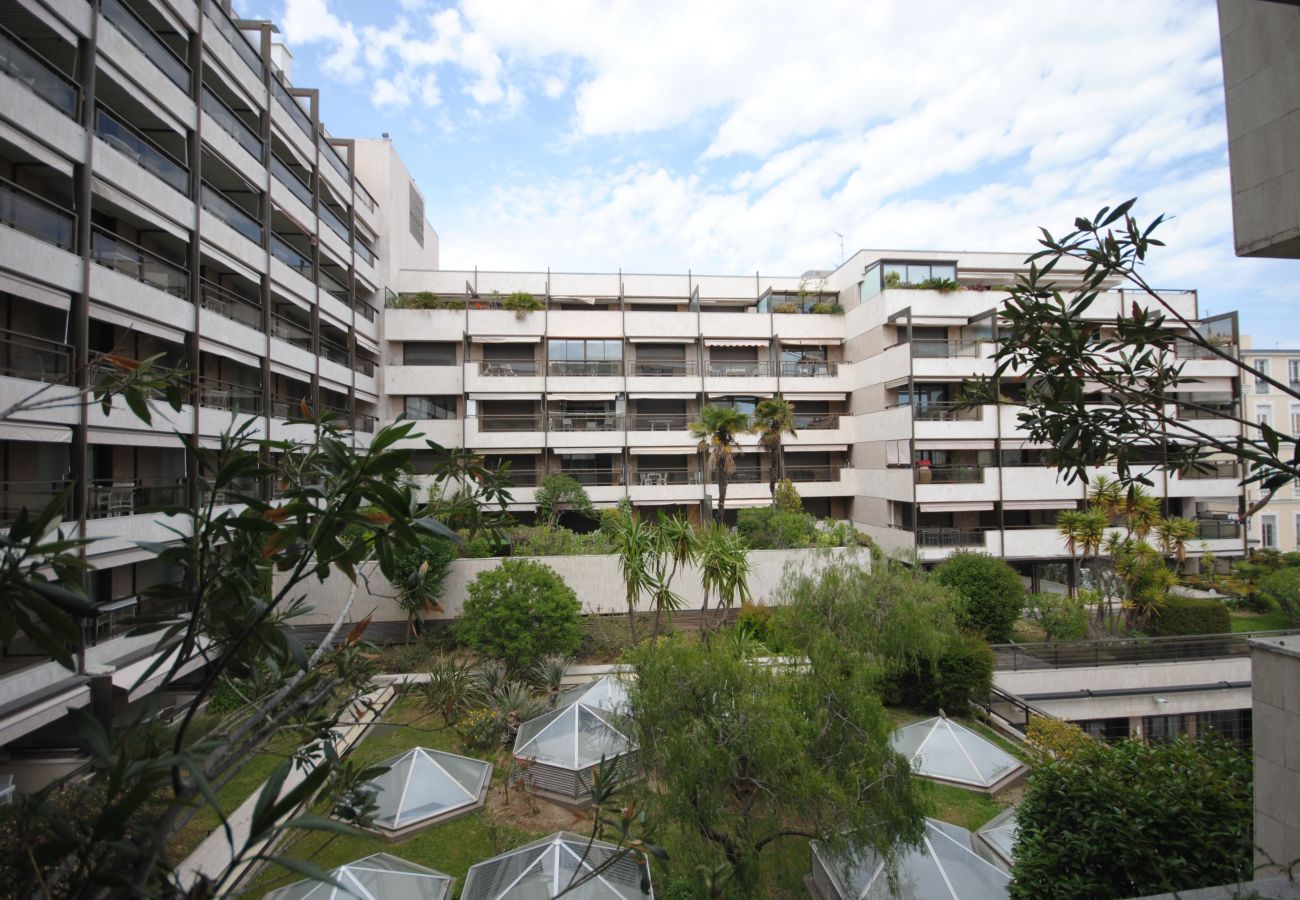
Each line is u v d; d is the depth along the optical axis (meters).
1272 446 3.64
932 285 28.75
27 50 10.79
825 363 33.12
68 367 11.74
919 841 9.05
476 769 12.63
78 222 11.91
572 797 11.77
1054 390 4.58
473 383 30.17
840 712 9.82
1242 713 17.50
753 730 9.02
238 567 3.06
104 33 12.56
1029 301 4.81
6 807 2.32
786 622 15.29
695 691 9.59
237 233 17.70
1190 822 6.52
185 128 15.32
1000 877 9.10
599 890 8.59
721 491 25.16
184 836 10.30
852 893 8.70
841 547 23.33
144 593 2.84
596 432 30.92
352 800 3.89
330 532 2.76
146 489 14.30
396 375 30.22
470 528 3.90
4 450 11.59
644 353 33.19
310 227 22.75
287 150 21.66
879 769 9.23
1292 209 4.45
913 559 21.86
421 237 35.19
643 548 17.88
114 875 2.09
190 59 15.73
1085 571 25.48
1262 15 4.68
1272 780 5.07
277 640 2.99
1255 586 23.94
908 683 16.41
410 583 17.70
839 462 33.41
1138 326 4.38
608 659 19.23
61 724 11.43
